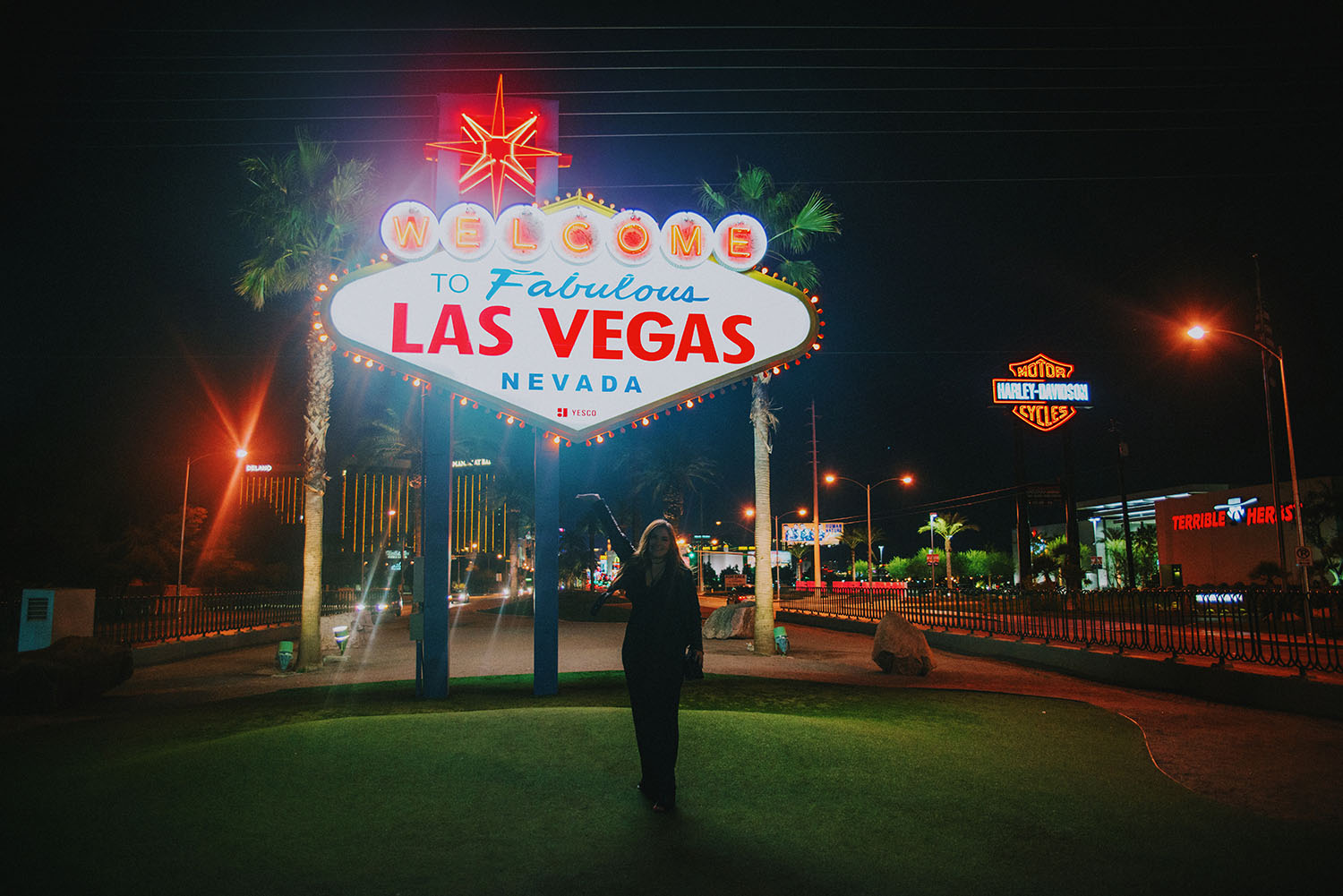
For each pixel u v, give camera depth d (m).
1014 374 45.69
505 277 11.09
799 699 10.51
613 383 11.12
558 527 11.55
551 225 11.17
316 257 18.33
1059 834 5.32
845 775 6.27
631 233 11.26
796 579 81.44
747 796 5.74
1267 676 11.52
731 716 7.62
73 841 4.70
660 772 5.37
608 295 11.22
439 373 10.90
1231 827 5.58
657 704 5.42
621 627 29.62
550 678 11.31
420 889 4.25
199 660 19.70
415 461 26.59
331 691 12.37
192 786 5.58
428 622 11.30
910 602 26.80
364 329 10.83
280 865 4.50
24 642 14.48
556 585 11.49
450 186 11.84
